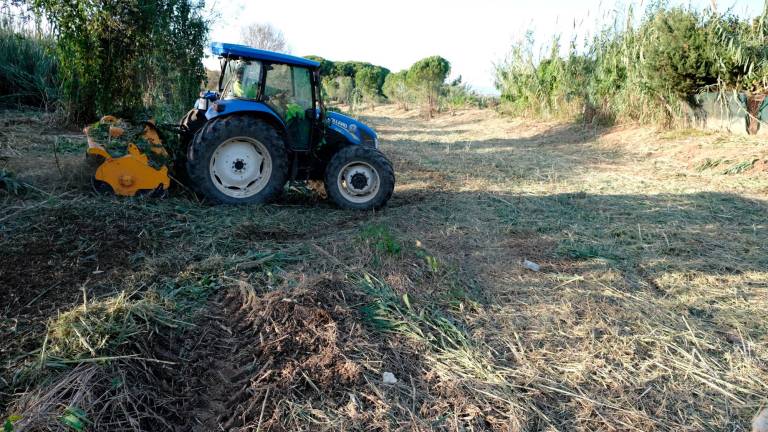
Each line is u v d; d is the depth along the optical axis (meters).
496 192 7.36
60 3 9.16
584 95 14.62
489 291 4.02
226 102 5.71
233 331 3.18
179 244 4.36
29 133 8.57
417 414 2.62
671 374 3.10
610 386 2.96
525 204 6.64
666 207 6.63
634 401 2.85
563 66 15.39
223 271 3.84
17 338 2.86
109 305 3.07
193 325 3.16
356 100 28.89
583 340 3.40
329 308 3.35
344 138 6.29
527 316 3.66
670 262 4.78
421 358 3.05
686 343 3.43
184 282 3.66
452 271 4.20
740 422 2.74
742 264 4.77
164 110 10.44
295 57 5.93
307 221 5.39
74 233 4.19
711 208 6.60
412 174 8.60
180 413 2.55
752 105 10.30
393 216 5.82
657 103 12.15
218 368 2.88
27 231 4.11
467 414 2.64
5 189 4.91
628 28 12.95
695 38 10.88
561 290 4.11
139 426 2.37
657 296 4.13
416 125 19.27
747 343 3.47
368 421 2.54
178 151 5.78
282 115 5.94
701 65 10.79
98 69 9.60
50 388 2.44
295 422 2.50
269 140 5.64
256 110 5.66
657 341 3.42
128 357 2.69
